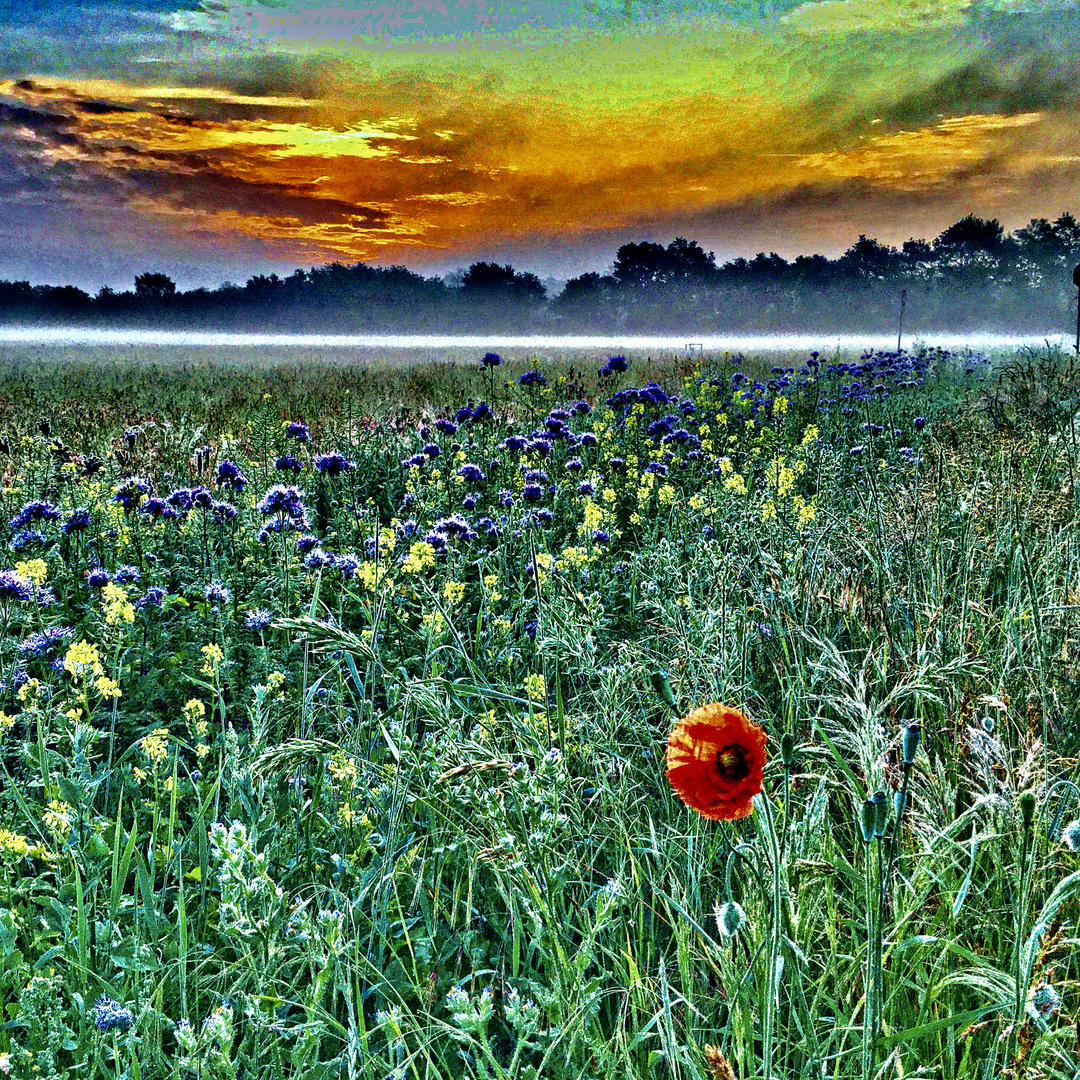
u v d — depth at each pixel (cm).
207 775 368
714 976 276
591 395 1450
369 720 349
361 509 716
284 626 305
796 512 541
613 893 241
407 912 310
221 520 660
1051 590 437
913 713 389
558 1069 236
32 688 372
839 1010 247
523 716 318
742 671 381
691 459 831
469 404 1399
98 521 648
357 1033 228
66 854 286
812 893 255
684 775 173
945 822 280
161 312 14712
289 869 302
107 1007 225
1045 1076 199
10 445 934
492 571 567
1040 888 249
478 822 279
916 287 11612
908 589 469
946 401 1270
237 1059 228
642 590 518
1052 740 340
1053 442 740
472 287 15675
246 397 1606
